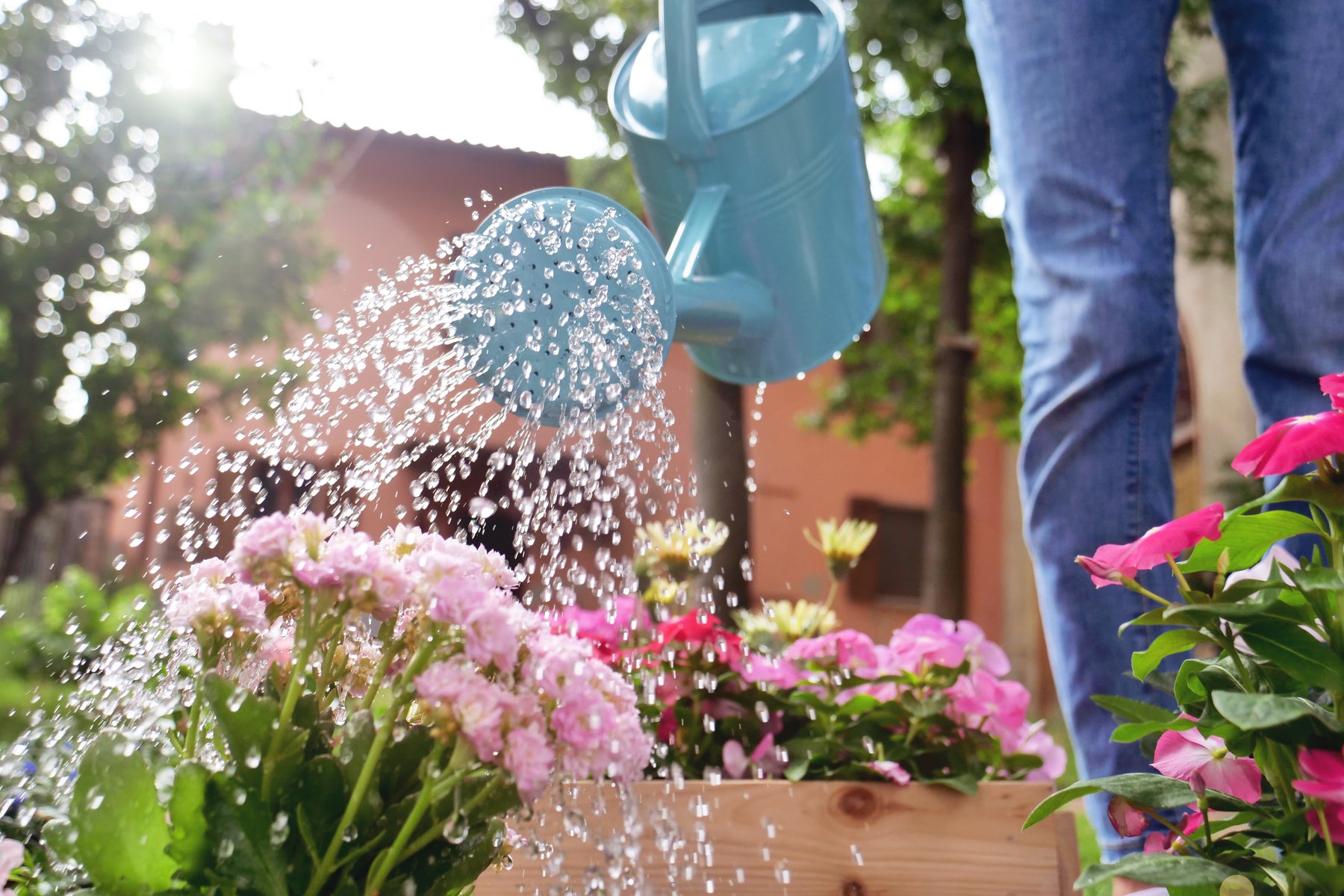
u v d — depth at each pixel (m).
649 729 1.15
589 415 0.94
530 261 0.95
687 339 1.15
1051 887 1.02
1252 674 0.70
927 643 1.23
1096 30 1.05
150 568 0.79
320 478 0.84
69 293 9.45
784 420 13.24
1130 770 0.94
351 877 0.68
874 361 10.88
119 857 0.65
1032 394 1.06
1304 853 0.63
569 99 9.56
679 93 1.17
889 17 8.43
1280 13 1.02
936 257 10.45
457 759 0.65
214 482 0.82
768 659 1.23
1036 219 1.07
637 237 0.97
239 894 0.65
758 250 1.21
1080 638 0.98
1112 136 1.04
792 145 1.19
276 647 0.78
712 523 1.32
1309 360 0.96
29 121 9.45
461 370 0.94
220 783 0.65
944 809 1.04
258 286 9.74
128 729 0.78
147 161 9.62
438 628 0.69
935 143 9.63
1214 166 7.77
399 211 12.28
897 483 13.55
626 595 1.26
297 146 10.12
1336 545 0.66
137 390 9.15
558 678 0.67
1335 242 0.96
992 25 1.12
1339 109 0.98
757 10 1.35
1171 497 1.01
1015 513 13.91
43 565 11.08
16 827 0.85
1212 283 7.92
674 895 0.94
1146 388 1.00
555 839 0.96
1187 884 0.60
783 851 1.02
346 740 0.70
